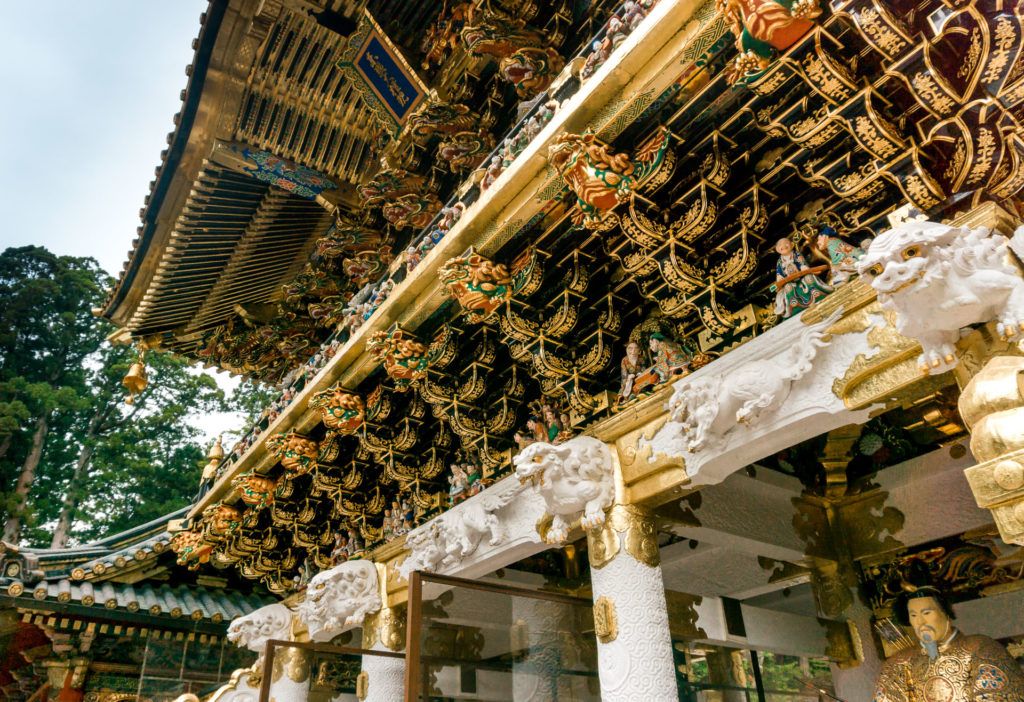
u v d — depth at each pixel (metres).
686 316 5.14
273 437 8.44
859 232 4.20
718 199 4.58
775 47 3.49
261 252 12.09
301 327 13.66
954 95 3.30
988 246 3.04
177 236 10.70
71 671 12.09
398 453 7.67
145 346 13.13
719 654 6.23
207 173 10.19
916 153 3.51
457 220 5.68
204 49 9.01
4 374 31.31
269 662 7.55
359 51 9.34
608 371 5.75
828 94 3.54
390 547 7.76
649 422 4.98
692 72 4.03
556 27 7.40
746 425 4.18
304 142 10.50
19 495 27.98
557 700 5.61
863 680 6.16
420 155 9.82
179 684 11.81
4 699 14.32
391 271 7.44
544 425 6.05
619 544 4.89
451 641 5.73
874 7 3.21
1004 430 2.63
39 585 10.80
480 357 6.34
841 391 3.76
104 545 12.57
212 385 35.00
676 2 3.81
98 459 31.23
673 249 4.57
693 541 6.52
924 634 4.70
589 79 4.35
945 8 3.23
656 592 4.77
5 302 32.16
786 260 4.34
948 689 4.45
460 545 6.23
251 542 10.75
